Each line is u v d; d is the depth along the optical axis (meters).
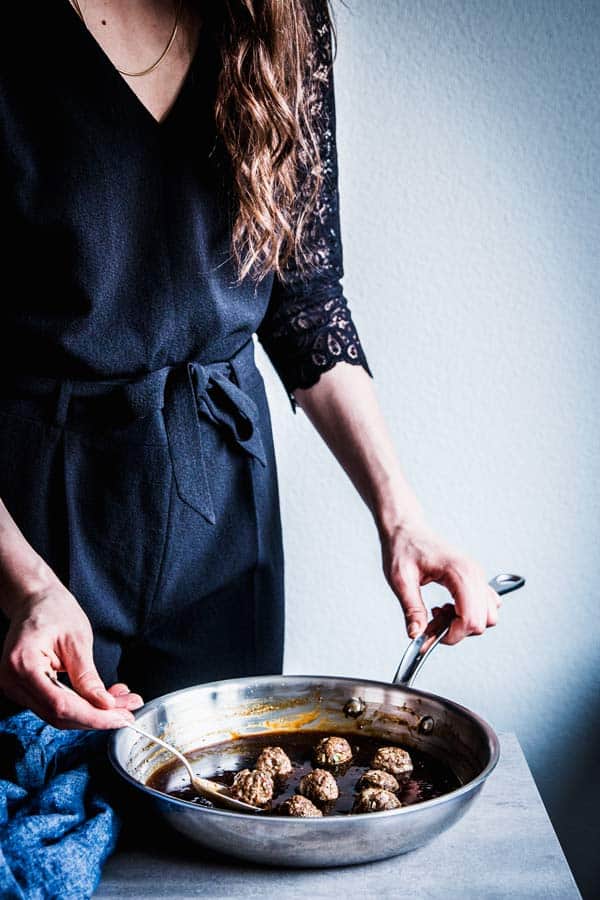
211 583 1.13
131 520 1.05
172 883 0.73
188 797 0.84
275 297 1.20
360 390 1.20
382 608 1.67
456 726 0.91
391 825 0.71
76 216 0.98
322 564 1.66
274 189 1.10
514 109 1.53
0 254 1.00
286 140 1.07
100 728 0.76
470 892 0.72
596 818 1.71
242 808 0.80
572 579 1.64
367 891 0.72
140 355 1.03
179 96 1.03
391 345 1.60
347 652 1.69
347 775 0.89
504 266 1.57
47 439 1.02
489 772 0.77
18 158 0.96
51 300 1.00
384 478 1.14
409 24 1.52
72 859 0.71
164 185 1.02
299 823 0.70
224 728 0.96
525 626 1.66
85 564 1.05
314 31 1.15
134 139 1.00
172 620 1.13
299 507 1.65
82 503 1.04
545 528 1.63
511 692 1.68
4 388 1.03
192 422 1.06
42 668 0.76
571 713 1.68
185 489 1.06
